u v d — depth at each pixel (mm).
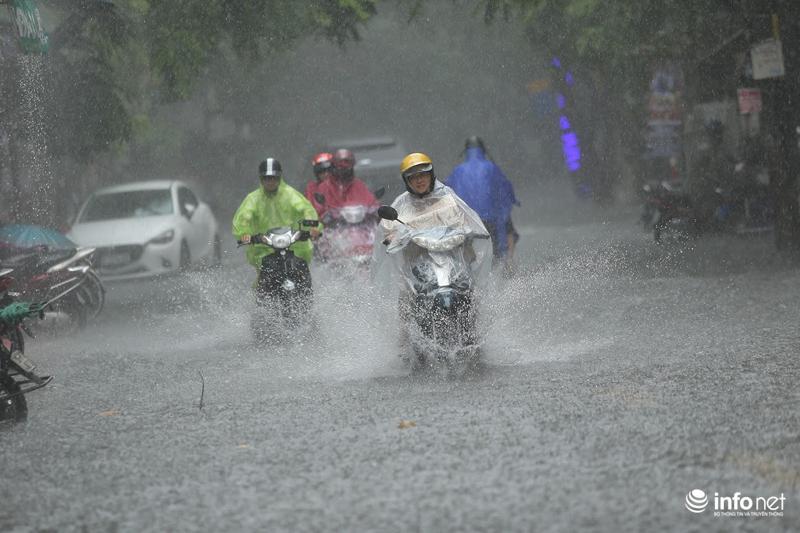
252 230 33875
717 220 60156
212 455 17453
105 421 21078
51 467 17344
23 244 36625
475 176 39375
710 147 62156
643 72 60031
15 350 21219
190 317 40656
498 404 20250
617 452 16234
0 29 46031
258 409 21188
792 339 26578
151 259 55812
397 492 14703
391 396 21812
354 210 35750
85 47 48625
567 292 38594
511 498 14156
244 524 13672
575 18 55219
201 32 46500
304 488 15148
